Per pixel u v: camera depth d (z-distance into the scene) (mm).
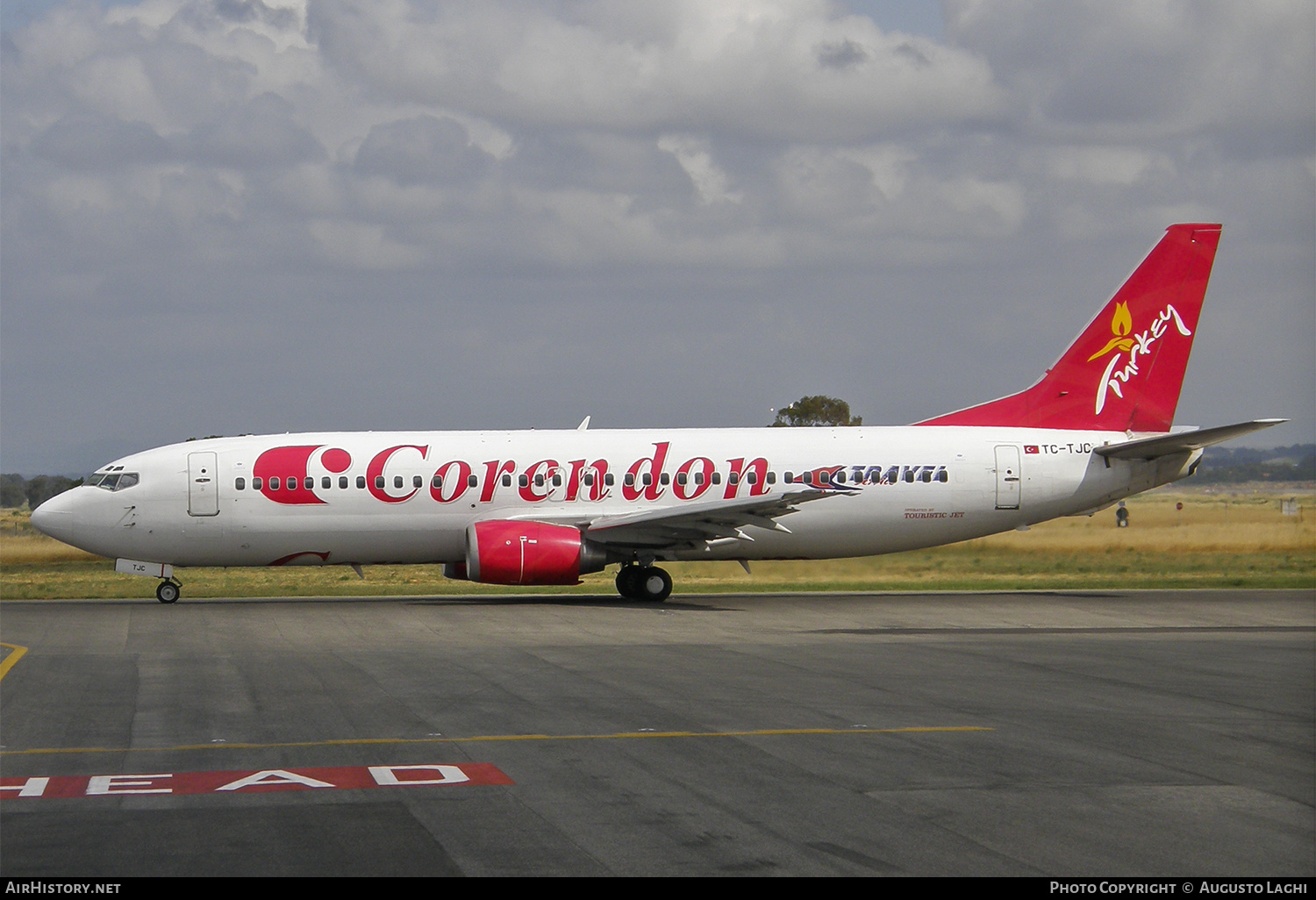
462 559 54281
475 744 21922
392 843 15523
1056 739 22469
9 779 19125
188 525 51594
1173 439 54062
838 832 16062
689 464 54281
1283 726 23938
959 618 46562
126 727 23547
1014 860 14898
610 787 18609
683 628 42312
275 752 21219
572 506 53500
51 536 51875
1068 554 86500
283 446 52812
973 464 55625
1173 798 17984
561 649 36000
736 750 21422
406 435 54406
